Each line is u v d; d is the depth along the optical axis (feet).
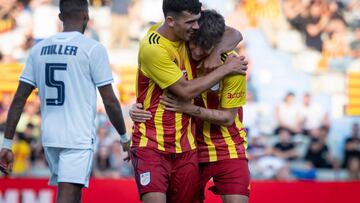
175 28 23.54
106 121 56.44
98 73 25.22
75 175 25.13
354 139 60.18
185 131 24.75
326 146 59.00
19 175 55.36
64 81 25.17
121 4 64.39
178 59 24.20
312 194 38.32
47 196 38.42
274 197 38.17
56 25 63.67
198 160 25.72
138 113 24.75
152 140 24.56
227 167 25.67
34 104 57.31
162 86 23.85
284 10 65.36
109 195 37.93
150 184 24.27
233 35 24.86
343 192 38.19
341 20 65.41
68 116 25.20
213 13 24.17
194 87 23.66
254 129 60.23
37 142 56.49
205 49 23.76
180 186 25.08
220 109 25.27
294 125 60.54
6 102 60.70
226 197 25.67
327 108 61.98
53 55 25.30
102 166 55.11
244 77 24.86
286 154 58.59
